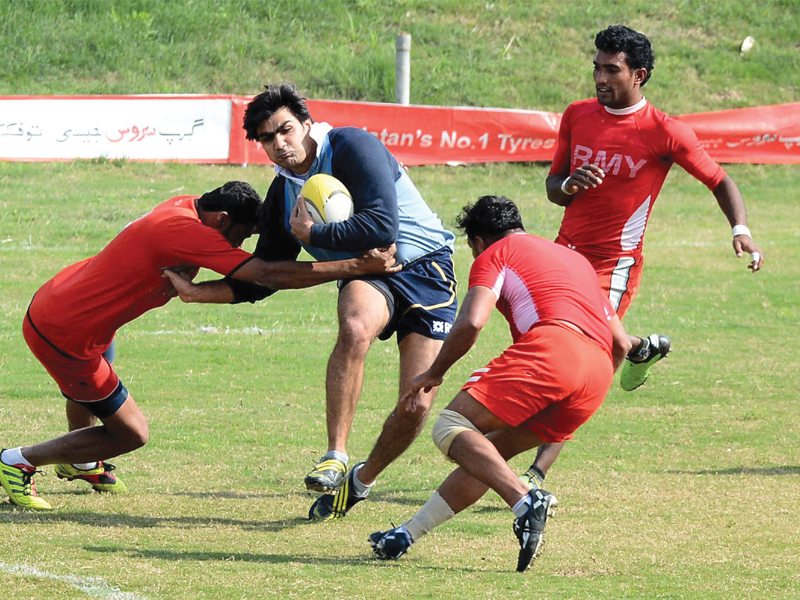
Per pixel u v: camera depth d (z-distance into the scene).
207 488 22.19
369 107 72.44
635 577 15.73
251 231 19.62
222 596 14.38
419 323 20.67
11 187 63.62
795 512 20.14
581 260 17.56
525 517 15.41
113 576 15.17
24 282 47.53
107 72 79.94
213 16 88.25
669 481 22.98
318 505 19.95
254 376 34.69
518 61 89.19
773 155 78.44
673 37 95.31
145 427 20.22
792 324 44.66
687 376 35.50
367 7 93.38
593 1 98.94
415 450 26.70
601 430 28.53
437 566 16.52
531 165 77.38
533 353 16.19
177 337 40.19
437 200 68.75
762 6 99.75
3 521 18.83
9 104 67.19
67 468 21.03
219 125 70.69
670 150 23.28
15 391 30.78
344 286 20.30
